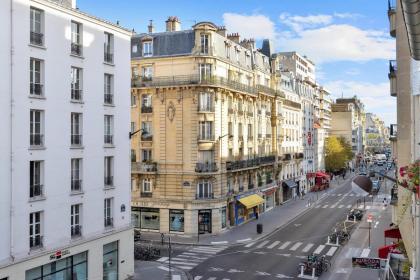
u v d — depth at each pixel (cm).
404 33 2289
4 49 2244
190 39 4688
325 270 3350
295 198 7662
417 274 1270
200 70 4631
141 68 4838
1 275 2195
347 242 4312
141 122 4831
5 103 2250
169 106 4706
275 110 6556
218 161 4738
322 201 7356
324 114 12069
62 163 2600
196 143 4619
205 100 4653
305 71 11231
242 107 5428
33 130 2439
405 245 2227
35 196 2431
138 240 4391
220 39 4875
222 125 4844
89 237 2794
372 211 6244
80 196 2734
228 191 5038
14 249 2277
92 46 2861
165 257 3772
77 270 2717
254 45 6012
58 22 2578
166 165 4722
